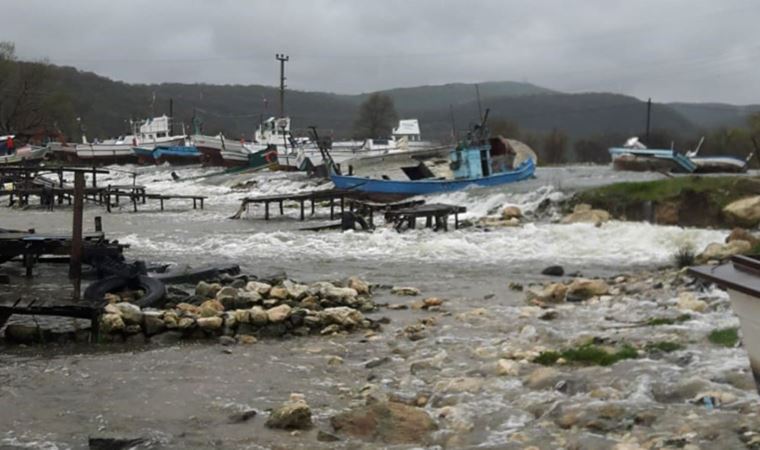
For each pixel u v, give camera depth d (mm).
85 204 51562
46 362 10914
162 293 14750
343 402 9070
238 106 197625
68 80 168250
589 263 23938
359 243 28531
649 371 9180
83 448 7488
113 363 10898
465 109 161000
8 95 103250
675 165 57562
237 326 12891
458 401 8617
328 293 15352
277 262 24000
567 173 55156
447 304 16094
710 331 11438
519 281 20125
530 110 145625
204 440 7676
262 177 66438
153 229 35031
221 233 33062
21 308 12102
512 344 11656
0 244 16875
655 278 18219
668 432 7105
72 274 16281
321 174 62438
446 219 32594
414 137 80188
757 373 6719
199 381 10000
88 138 137500
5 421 8281
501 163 49969
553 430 7559
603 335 11750
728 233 27000
